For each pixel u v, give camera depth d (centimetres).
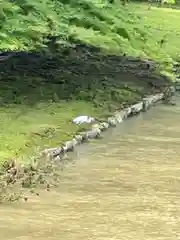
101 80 2002
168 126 1589
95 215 959
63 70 2103
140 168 1212
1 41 2384
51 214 956
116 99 1780
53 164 1193
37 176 1116
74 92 1780
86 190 1074
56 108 1595
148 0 4494
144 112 1762
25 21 2642
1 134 1326
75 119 1495
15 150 1232
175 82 2244
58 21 2786
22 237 867
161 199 1041
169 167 1226
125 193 1066
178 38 3212
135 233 895
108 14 3066
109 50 2584
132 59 2500
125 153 1314
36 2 2833
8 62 2139
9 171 1104
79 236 877
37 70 2064
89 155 1286
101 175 1159
